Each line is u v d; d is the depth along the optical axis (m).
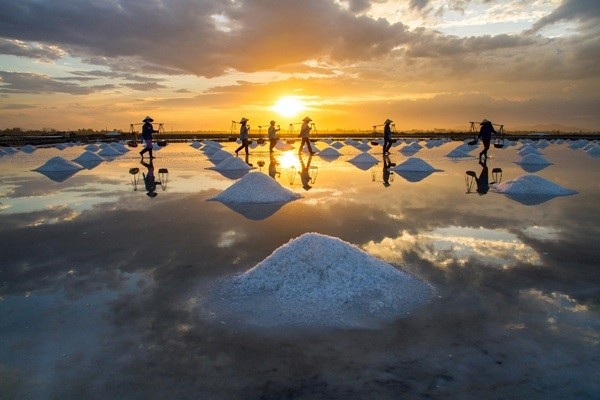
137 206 5.57
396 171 9.66
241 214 5.02
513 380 1.70
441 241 3.78
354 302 2.42
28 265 3.21
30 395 1.64
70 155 14.96
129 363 1.85
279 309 2.37
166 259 3.32
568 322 2.21
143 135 12.06
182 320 2.27
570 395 1.60
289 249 2.84
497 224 4.42
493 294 2.58
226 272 2.99
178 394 1.63
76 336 2.11
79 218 4.83
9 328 2.20
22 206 5.56
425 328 2.15
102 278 2.92
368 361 1.84
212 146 16.89
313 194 6.48
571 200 5.86
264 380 1.71
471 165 11.15
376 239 3.85
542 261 3.21
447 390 1.63
